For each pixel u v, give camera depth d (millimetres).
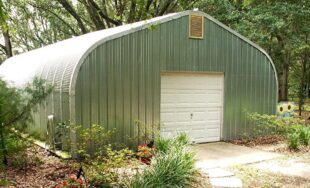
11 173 5789
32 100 6242
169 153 5664
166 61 8008
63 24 21156
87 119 6812
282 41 13797
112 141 7152
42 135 8219
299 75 21922
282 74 16859
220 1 13734
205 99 8805
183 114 8484
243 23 12891
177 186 4973
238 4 13688
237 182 5555
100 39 6980
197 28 8453
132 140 7445
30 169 6031
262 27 12508
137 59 7551
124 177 5121
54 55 8352
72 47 7727
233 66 9148
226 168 6383
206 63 8656
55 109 7398
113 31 7816
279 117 9914
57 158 6812
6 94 5992
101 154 6449
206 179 5652
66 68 7105
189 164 5562
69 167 6031
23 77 9836
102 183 4957
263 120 9516
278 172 6184
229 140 9156
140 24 7672
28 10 18359
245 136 9406
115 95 7219
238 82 9258
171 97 8266
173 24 8078
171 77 8234
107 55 7098
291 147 7957
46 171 5887
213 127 9008
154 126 7832
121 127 7312
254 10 12406
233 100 9195
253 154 7582
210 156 7363
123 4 15406
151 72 7785
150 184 4832
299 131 8328
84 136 6148
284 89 16891
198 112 8719
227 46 9008
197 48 8492
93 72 6898
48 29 23219
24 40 22922
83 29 17125
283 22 11680
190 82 8547
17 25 17750
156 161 5453
